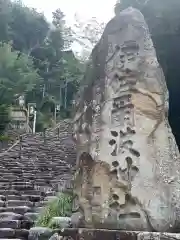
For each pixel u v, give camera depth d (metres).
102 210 3.74
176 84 8.69
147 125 3.94
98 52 4.26
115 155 3.84
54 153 18.30
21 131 29.28
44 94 46.50
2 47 41.84
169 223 3.68
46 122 36.81
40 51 56.00
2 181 12.46
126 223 3.66
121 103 4.00
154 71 4.05
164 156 3.90
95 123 3.99
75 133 4.18
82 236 3.56
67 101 47.84
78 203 3.92
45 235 6.14
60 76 49.16
